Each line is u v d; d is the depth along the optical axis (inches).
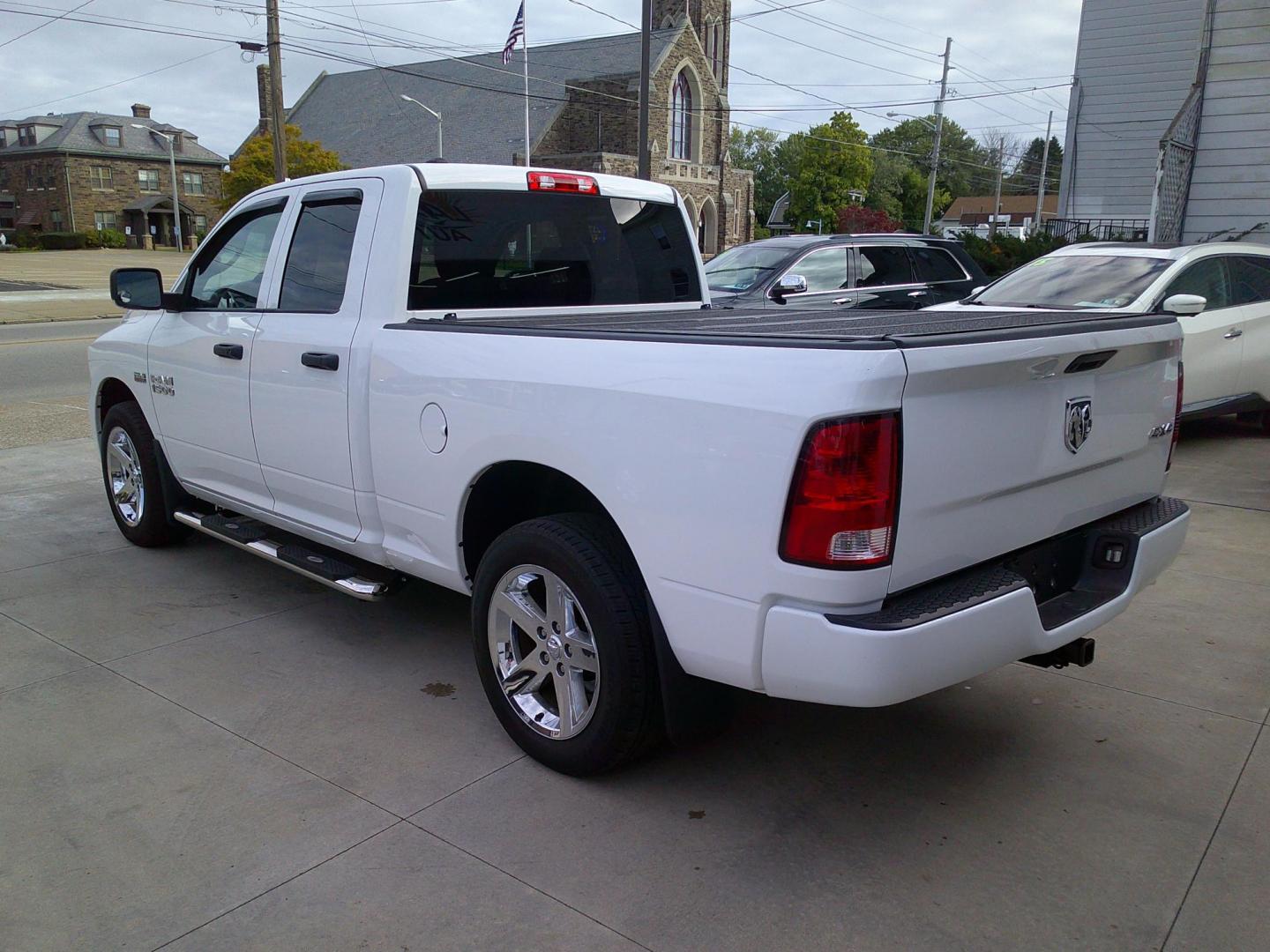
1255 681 158.6
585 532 122.0
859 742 139.9
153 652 168.7
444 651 170.9
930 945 98.2
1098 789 127.3
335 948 97.7
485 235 160.1
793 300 399.2
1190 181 481.4
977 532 108.5
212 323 182.2
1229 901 104.8
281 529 180.9
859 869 110.4
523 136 2207.2
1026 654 111.3
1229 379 331.3
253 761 133.2
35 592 197.0
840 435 93.7
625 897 105.3
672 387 106.6
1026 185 4692.4
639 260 185.8
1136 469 135.9
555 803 123.5
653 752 135.3
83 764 132.0
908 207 3860.7
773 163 4136.3
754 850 113.8
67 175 3043.8
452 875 108.9
